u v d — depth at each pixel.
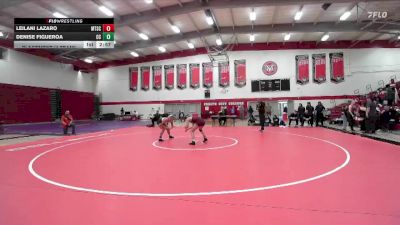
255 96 29.52
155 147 9.74
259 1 16.41
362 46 27.81
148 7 18.14
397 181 5.00
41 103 26.56
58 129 19.31
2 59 22.86
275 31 22.72
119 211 3.71
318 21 21.81
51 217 3.53
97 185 4.97
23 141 12.37
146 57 32.44
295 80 28.73
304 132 15.33
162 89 31.94
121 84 33.31
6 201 4.16
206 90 30.61
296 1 15.98
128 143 11.06
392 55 27.34
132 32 23.11
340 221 3.26
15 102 23.88
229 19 21.34
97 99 34.16
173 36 24.53
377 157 7.40
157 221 3.36
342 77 27.98
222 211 3.65
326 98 28.14
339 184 4.83
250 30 22.94
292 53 28.88
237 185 4.85
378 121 14.03
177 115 31.41
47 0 16.03
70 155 8.31
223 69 30.22
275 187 4.69
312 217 3.40
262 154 8.04
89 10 17.70
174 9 18.02
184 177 5.46
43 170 6.27
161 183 5.05
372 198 4.07
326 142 10.73
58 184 5.07
